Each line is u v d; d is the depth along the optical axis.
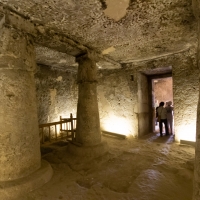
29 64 2.42
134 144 4.57
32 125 2.42
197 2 1.50
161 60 4.77
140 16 2.45
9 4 2.07
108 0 2.04
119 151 3.95
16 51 2.25
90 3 2.09
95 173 2.76
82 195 2.12
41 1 2.02
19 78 2.29
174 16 2.48
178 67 4.47
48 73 5.33
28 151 2.33
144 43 3.56
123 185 2.36
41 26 2.62
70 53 3.71
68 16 2.39
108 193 2.16
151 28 2.85
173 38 3.32
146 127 5.94
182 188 2.24
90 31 2.89
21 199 2.00
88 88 3.74
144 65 5.09
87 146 3.58
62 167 3.00
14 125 2.21
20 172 2.22
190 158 3.38
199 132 1.29
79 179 2.55
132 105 5.34
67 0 2.01
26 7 2.15
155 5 2.19
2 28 2.17
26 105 2.35
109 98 5.82
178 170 2.78
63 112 5.80
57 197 2.07
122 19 2.52
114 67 5.55
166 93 10.70
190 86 4.31
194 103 4.26
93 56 3.81
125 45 3.63
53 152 3.82
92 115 3.72
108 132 5.69
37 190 2.18
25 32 2.41
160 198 2.03
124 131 5.52
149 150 4.00
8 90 2.19
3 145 2.14
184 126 4.44
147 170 2.83
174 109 4.59
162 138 5.23
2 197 1.95
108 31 2.91
